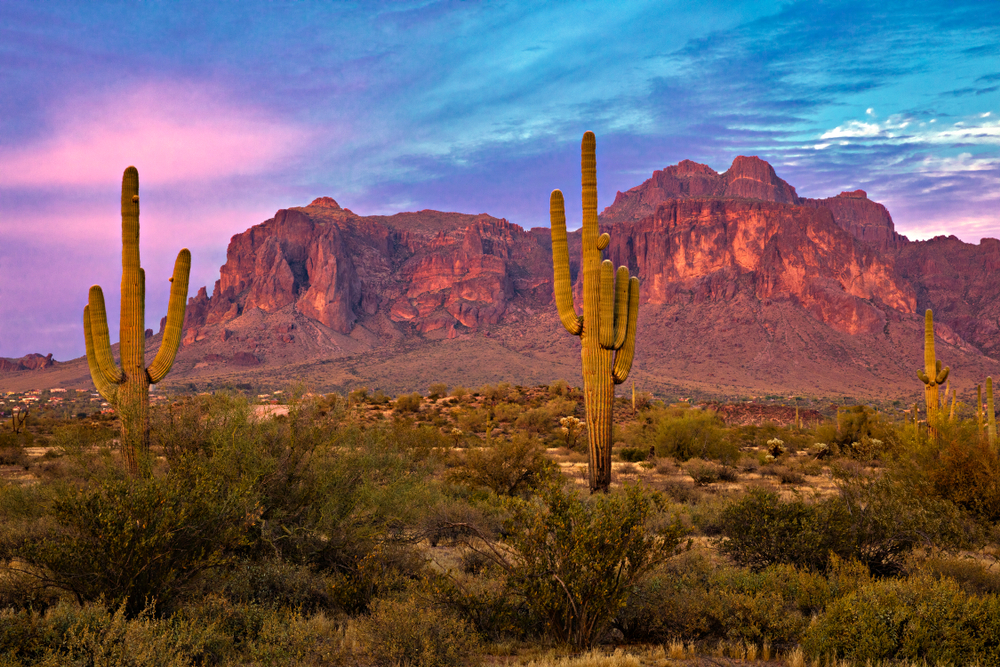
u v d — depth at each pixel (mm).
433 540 12125
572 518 7676
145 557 7352
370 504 10258
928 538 10367
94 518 7438
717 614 7957
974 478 11984
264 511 9836
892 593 7711
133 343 14328
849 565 9469
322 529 9797
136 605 7422
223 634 6918
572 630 7660
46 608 7719
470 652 7117
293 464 10188
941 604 7332
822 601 8344
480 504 13453
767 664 7176
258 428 10445
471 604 8016
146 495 7680
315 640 7055
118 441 11531
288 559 9164
